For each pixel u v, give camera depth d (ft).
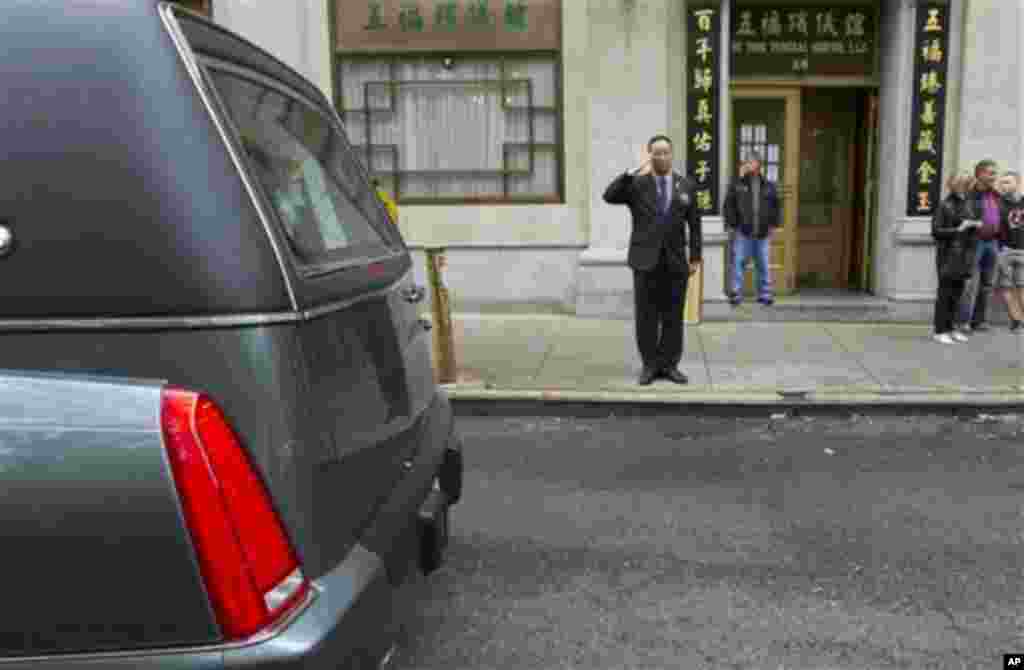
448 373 21.80
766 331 27.99
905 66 28.30
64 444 5.22
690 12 28.37
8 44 5.65
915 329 28.14
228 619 5.37
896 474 15.87
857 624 10.34
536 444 18.10
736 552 12.47
